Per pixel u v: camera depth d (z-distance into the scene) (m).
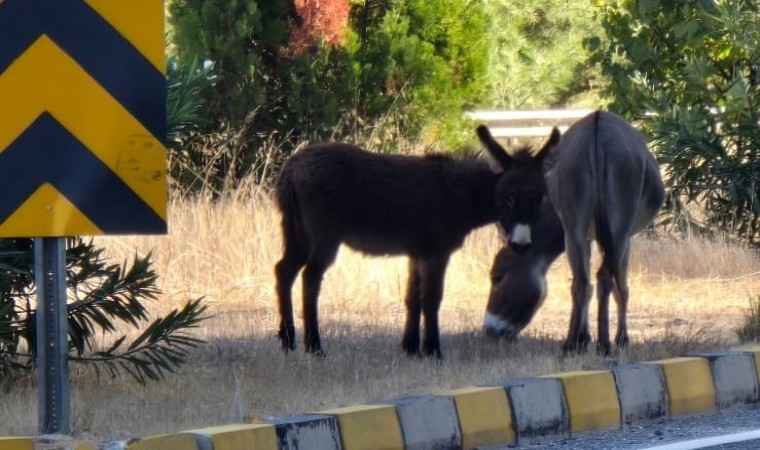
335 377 28.28
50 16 20.33
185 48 64.75
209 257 45.62
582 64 102.75
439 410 23.44
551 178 34.28
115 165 20.61
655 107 52.25
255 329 37.25
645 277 48.56
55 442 19.95
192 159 62.75
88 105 20.50
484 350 33.31
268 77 67.56
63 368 21.03
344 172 33.56
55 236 20.47
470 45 74.12
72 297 30.94
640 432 25.38
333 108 66.88
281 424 21.52
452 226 34.16
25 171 20.27
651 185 34.81
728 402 28.16
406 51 69.50
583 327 33.03
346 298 43.66
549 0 110.19
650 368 26.88
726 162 49.81
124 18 20.61
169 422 23.02
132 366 29.44
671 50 58.06
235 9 65.31
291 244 34.34
